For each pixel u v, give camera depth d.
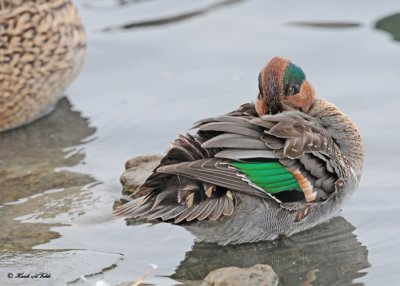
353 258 10.52
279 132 10.16
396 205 11.70
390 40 16.89
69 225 11.29
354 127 11.45
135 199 11.01
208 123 9.97
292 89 11.37
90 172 12.88
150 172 12.16
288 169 10.21
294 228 10.70
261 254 10.66
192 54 16.86
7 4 14.59
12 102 14.70
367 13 18.05
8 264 10.18
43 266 10.14
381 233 11.07
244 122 10.09
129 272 10.14
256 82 15.68
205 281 9.55
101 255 10.45
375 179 12.41
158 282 9.91
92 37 17.61
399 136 13.59
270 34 17.41
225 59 16.61
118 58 16.89
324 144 10.59
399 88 15.12
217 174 9.76
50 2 14.93
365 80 15.52
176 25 17.98
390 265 10.32
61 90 15.23
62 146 13.97
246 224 10.35
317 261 10.50
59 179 12.63
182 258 10.54
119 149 13.77
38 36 14.71
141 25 18.08
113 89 15.89
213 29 17.73
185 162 9.70
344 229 11.18
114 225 11.33
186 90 15.58
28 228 11.19
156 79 16.09
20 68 14.65
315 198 10.52
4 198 12.05
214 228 10.35
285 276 10.21
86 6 19.03
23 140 14.34
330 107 11.55
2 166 13.18
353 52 16.55
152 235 11.09
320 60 16.33
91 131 14.45
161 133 14.17
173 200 9.80
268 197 10.18
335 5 18.44
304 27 17.62
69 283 9.78
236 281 9.45
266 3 18.73
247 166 9.98
